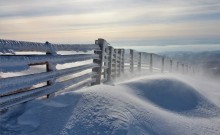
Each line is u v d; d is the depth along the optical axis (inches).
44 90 232.2
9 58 178.4
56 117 197.2
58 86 258.4
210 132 253.1
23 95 200.8
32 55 207.5
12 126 186.2
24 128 185.8
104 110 208.1
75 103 213.6
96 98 221.0
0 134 174.9
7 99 181.0
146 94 298.8
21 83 195.6
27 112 199.3
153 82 331.9
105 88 250.7
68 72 283.6
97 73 406.9
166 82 344.8
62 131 184.7
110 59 474.3
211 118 299.7
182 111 296.0
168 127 232.8
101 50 410.0
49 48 235.3
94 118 198.2
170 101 310.5
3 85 175.3
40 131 184.2
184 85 358.0
